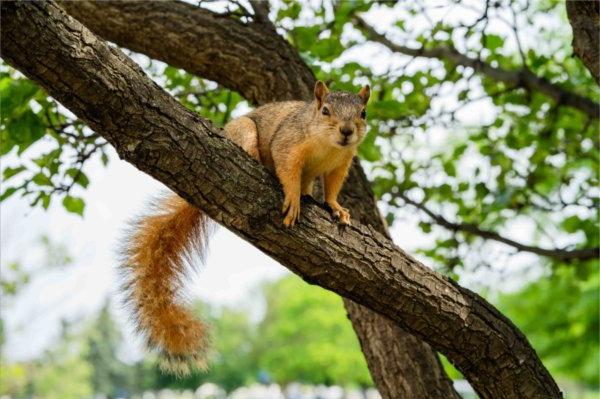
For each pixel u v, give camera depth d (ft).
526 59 34.60
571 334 55.47
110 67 14.47
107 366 209.26
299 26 27.48
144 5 26.68
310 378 183.73
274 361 180.96
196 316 20.17
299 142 20.59
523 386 20.04
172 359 20.07
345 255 18.03
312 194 26.00
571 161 34.91
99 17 26.58
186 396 228.63
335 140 20.49
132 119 14.92
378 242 18.57
